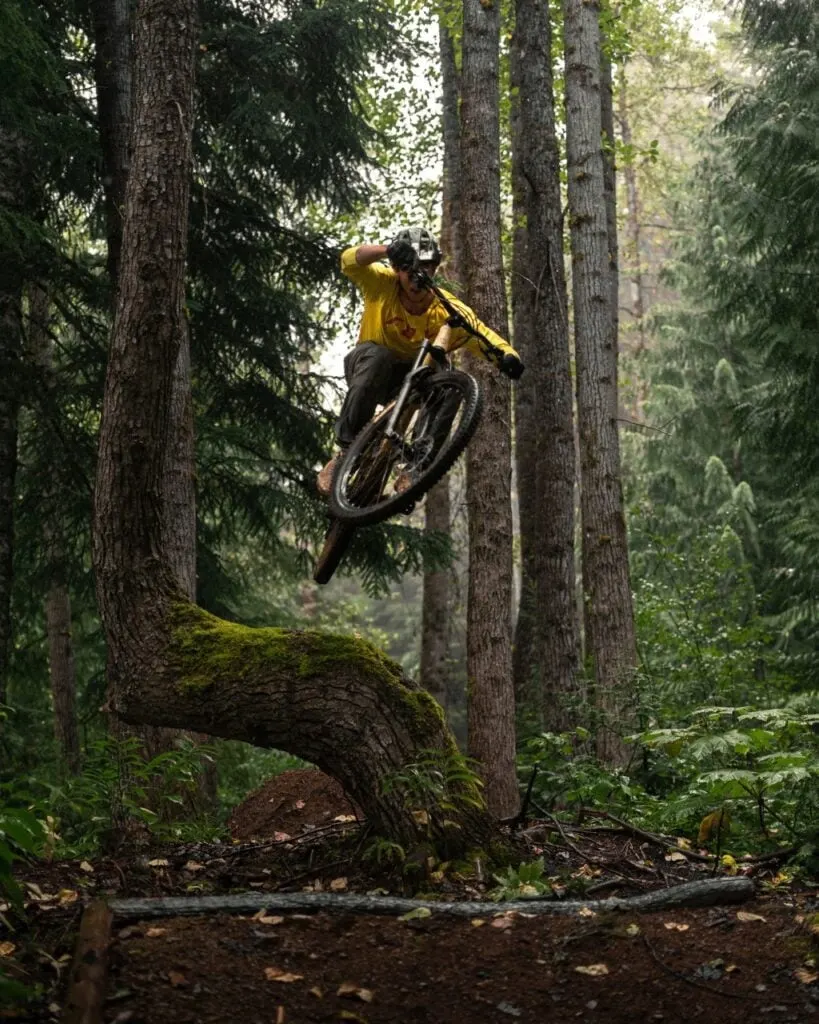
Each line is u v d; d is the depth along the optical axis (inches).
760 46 665.6
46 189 497.0
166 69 231.6
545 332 524.1
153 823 234.7
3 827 156.3
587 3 457.1
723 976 161.5
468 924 175.9
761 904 189.6
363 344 233.8
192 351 546.6
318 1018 146.5
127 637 224.5
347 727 207.2
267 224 524.1
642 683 378.0
